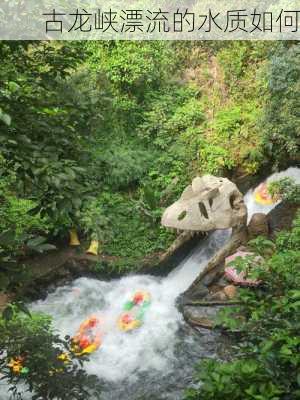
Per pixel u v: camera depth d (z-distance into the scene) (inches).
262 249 144.9
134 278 351.6
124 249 367.9
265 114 370.6
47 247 113.7
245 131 387.2
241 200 327.0
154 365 273.1
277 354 107.7
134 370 270.8
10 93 134.3
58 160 124.1
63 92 145.0
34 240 114.0
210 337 282.7
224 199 319.6
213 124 405.7
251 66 427.5
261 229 326.0
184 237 351.6
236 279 294.4
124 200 390.6
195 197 321.1
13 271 111.9
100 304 331.6
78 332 301.7
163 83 443.8
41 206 127.4
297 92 347.9
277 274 133.3
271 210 350.3
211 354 271.6
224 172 386.6
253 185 387.5
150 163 402.6
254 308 123.6
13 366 135.9
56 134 134.1
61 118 140.0
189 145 400.2
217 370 107.2
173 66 454.9
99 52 417.7
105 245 367.9
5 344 136.4
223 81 434.6
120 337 296.8
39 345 136.9
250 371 103.9
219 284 312.8
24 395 222.2
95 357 281.0
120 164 389.1
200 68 452.8
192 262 351.3
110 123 420.2
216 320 123.3
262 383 102.2
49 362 134.6
